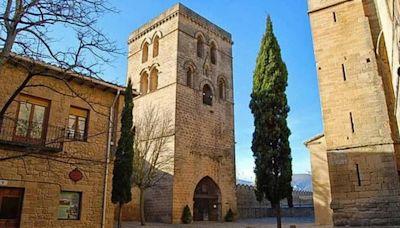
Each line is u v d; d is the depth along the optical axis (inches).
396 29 418.9
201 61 1611.7
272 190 665.6
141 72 1658.5
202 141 1477.6
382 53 703.1
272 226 1138.7
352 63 710.5
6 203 607.8
